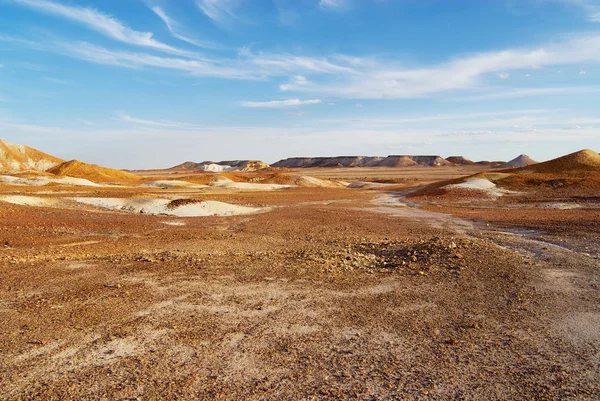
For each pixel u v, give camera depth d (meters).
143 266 11.44
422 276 10.20
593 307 7.81
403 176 137.88
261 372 5.43
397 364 5.65
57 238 17.39
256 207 34.72
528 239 16.61
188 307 7.96
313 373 5.40
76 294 8.71
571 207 31.92
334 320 7.29
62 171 90.12
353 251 14.37
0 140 132.75
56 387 5.02
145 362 5.68
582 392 4.91
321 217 27.19
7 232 18.23
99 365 5.59
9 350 6.02
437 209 33.81
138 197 34.81
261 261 12.16
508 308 7.83
